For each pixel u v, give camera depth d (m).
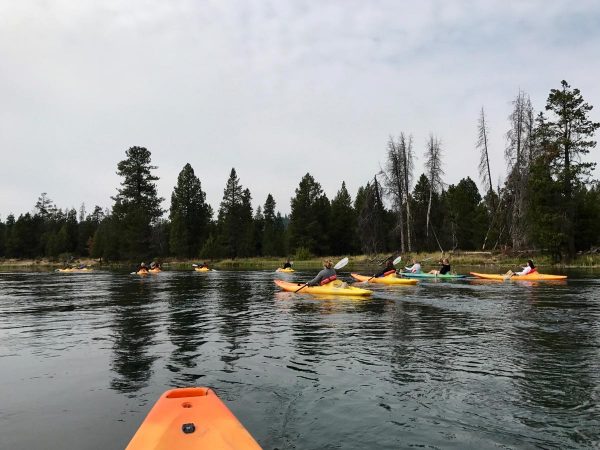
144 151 66.81
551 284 19.16
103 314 11.81
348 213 74.31
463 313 11.14
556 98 36.06
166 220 86.50
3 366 6.76
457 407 4.90
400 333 8.75
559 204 35.22
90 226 93.12
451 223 51.94
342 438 4.19
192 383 5.83
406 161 46.19
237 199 77.06
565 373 6.02
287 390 5.51
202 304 13.77
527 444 4.04
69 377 6.18
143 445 3.28
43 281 26.58
